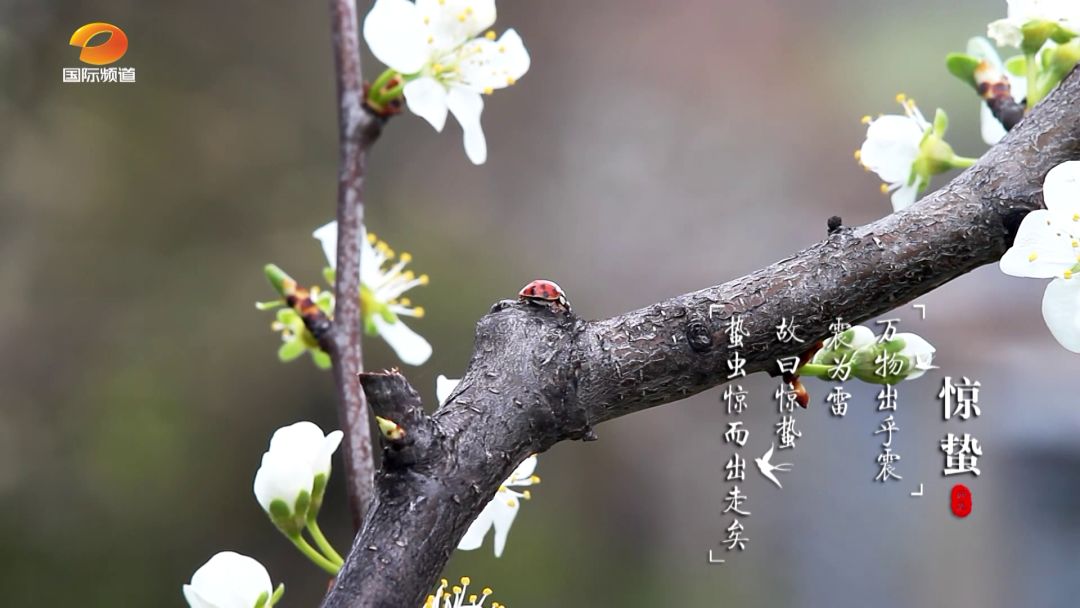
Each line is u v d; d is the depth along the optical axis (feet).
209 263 6.63
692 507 5.75
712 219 7.31
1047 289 2.29
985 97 2.45
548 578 5.65
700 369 2.25
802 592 3.29
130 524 6.02
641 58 7.95
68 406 6.18
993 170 2.27
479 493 2.23
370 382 2.23
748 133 7.64
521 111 7.64
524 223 7.22
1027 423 3.21
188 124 6.84
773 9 8.09
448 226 6.99
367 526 2.23
